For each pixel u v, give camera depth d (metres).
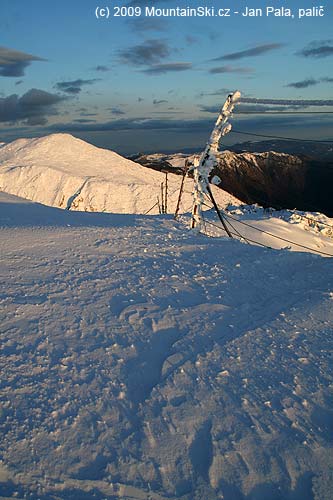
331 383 4.06
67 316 5.43
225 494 2.79
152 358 4.51
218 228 14.12
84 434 3.29
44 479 2.83
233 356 4.57
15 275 6.84
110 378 4.07
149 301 6.17
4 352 4.38
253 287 7.11
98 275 7.23
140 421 3.47
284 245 13.87
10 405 3.56
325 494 2.78
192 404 3.70
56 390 3.82
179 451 3.15
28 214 13.50
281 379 4.12
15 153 143.62
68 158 141.75
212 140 12.20
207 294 6.64
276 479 2.91
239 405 3.69
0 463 2.93
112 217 14.36
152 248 9.58
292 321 5.58
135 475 2.92
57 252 8.55
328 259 9.29
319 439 3.29
